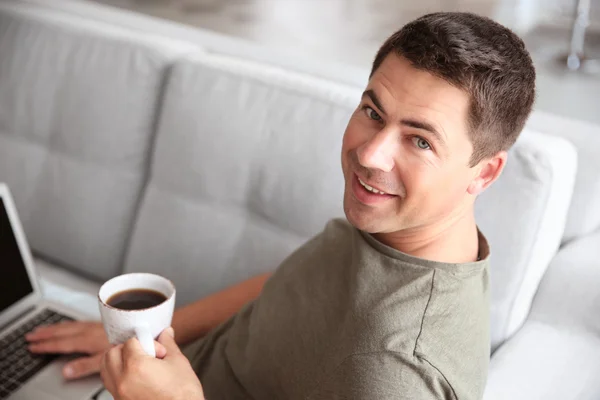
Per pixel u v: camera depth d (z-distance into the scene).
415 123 0.87
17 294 1.47
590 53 3.01
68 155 1.79
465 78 0.85
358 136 0.93
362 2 4.10
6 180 1.88
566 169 1.29
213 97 1.57
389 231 0.95
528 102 0.92
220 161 1.56
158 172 1.65
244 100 1.54
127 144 1.70
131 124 1.69
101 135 1.73
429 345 0.91
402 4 4.06
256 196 1.53
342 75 1.68
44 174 1.82
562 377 1.22
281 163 1.49
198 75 1.60
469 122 0.87
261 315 1.14
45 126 1.81
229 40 1.88
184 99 1.60
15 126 1.85
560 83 2.66
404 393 0.89
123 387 0.95
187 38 1.88
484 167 0.94
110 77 1.71
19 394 1.26
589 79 2.74
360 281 0.97
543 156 1.26
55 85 1.79
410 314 0.92
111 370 0.97
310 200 1.46
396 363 0.90
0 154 1.87
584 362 1.25
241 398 1.16
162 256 1.65
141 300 1.03
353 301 0.96
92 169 1.76
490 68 0.86
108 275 1.77
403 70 0.88
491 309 1.29
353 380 0.92
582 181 1.39
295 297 1.09
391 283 0.95
